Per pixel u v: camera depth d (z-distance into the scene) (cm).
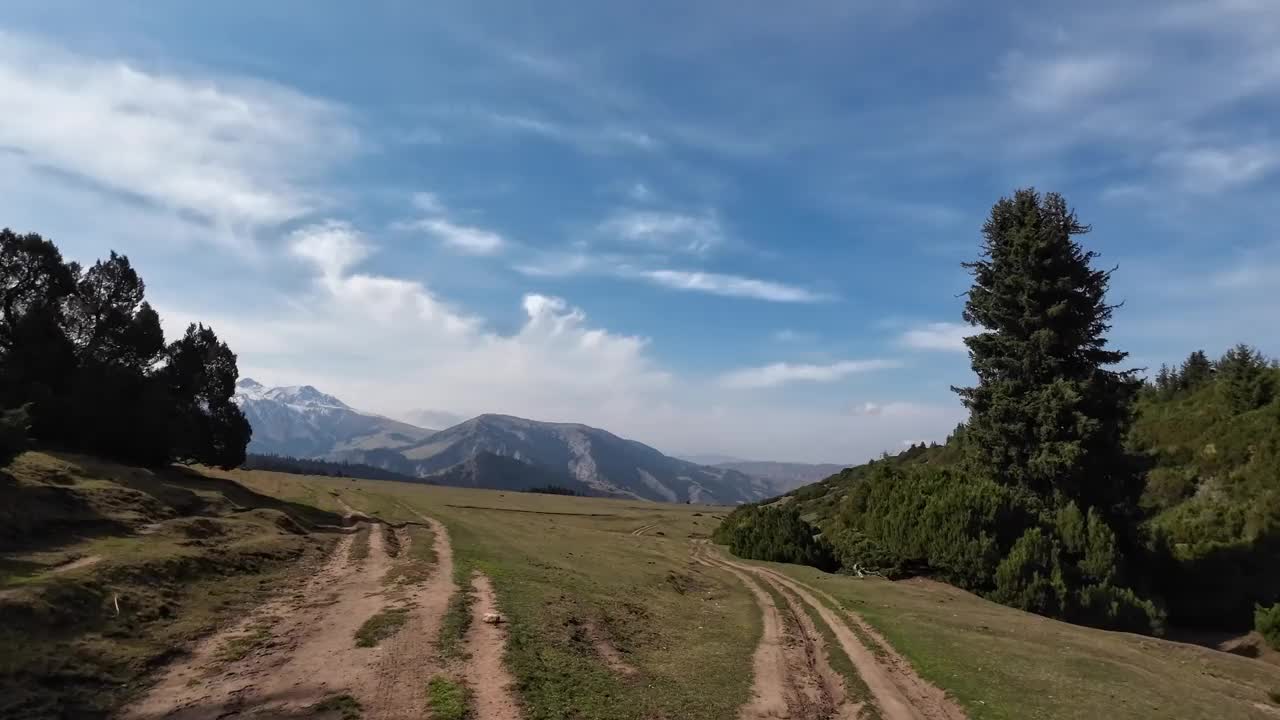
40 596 1605
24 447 2947
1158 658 2400
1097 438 4609
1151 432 7131
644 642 2108
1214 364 9488
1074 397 4478
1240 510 5016
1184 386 9719
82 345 5422
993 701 1730
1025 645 2355
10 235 5009
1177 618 4216
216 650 1631
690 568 4188
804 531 5062
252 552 2822
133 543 2497
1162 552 4450
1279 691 2014
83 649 1463
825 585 3609
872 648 2220
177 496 3725
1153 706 1777
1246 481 5416
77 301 5406
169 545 2547
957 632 2492
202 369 6531
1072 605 3462
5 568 1889
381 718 1254
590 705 1445
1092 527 3969
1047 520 4162
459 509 7306
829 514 7700
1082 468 4538
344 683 1425
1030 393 4762
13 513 2459
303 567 2870
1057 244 4875
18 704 1188
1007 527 4112
